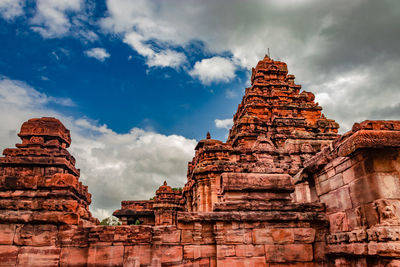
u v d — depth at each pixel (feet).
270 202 43.27
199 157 100.63
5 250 40.32
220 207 42.01
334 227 39.65
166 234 40.78
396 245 28.12
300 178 49.29
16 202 43.09
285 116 133.90
